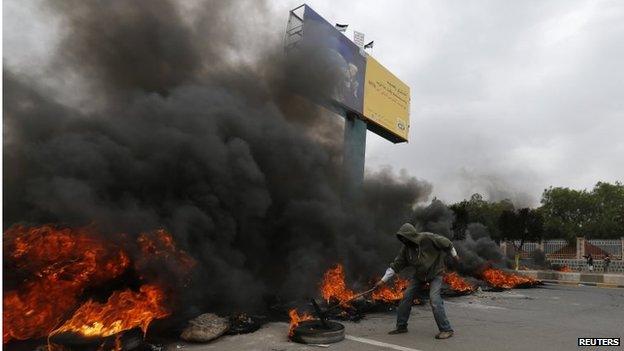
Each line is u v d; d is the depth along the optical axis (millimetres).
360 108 16656
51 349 3484
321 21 14516
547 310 7129
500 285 11734
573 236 47500
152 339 4121
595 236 47969
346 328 5047
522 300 8656
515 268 21297
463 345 4277
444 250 4820
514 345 4332
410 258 4863
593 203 49312
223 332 4383
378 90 18547
